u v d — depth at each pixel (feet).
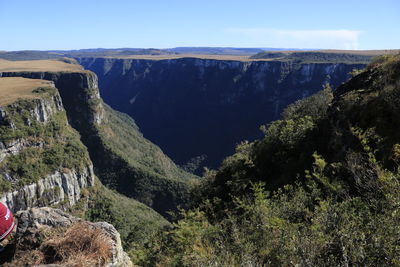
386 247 16.12
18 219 20.66
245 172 68.03
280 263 20.04
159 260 30.53
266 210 27.48
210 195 75.05
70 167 249.75
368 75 56.95
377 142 35.37
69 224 20.36
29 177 212.23
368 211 19.47
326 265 17.06
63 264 16.90
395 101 39.60
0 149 203.62
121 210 257.96
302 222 24.47
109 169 345.72
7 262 18.28
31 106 244.63
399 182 21.40
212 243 26.30
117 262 18.93
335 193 28.48
